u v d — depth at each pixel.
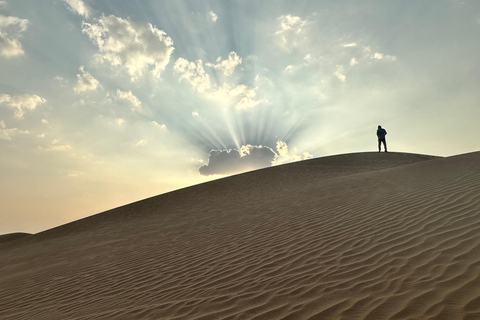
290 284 4.58
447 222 5.86
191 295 4.91
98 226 21.20
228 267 6.05
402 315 3.21
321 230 7.19
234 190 23.75
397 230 6.02
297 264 5.40
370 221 7.00
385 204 8.22
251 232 8.71
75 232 21.09
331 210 9.09
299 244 6.51
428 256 4.61
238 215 12.90
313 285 4.39
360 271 4.57
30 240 22.69
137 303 5.04
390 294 3.71
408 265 4.45
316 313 3.57
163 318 4.13
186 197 24.39
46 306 6.04
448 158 14.14
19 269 11.70
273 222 9.35
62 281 7.96
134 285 6.25
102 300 5.67
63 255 12.77
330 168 27.59
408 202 7.85
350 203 9.48
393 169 15.18
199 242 9.16
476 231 5.15
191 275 6.08
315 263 5.27
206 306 4.30
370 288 3.97
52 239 20.44
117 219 22.17
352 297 3.81
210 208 18.20
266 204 14.01
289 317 3.58
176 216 17.84
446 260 4.36
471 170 10.23
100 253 11.27
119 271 7.74
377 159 29.41
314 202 11.19
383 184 11.55
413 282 3.91
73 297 6.34
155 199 25.97
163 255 8.48
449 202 7.05
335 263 5.08
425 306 3.31
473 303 3.21
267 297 4.26
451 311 3.13
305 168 28.78
